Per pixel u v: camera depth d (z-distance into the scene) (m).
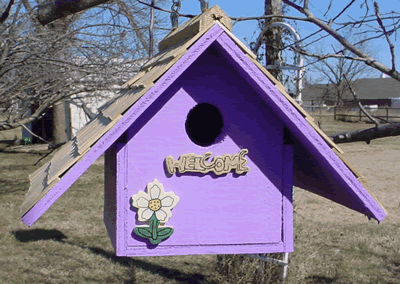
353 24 3.79
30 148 19.69
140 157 2.57
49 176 2.44
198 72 2.64
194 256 7.01
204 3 2.85
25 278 5.63
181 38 2.94
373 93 55.19
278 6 4.88
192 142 2.64
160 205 2.55
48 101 7.10
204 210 2.65
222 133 2.68
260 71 2.43
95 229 8.06
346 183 2.50
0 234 7.54
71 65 6.46
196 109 3.73
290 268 5.18
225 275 5.35
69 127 18.52
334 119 27.56
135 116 2.31
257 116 2.70
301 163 2.95
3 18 4.88
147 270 6.16
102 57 7.04
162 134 2.60
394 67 3.45
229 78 2.67
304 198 10.77
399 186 11.81
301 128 2.44
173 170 2.58
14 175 13.12
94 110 17.83
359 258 6.54
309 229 7.93
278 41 4.88
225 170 2.64
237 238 2.70
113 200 2.84
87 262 6.37
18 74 6.25
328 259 6.41
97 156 2.26
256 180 2.71
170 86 2.61
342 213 9.34
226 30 2.41
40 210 2.16
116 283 5.62
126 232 2.56
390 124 3.57
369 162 16.02
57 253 6.70
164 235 2.57
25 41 6.24
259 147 2.71
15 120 6.97
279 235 2.74
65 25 6.90
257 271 5.07
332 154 2.46
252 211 2.71
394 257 6.68
